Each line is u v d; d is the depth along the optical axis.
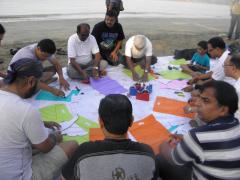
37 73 2.41
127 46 5.24
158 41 8.79
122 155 1.86
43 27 9.07
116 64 5.62
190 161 2.17
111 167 1.83
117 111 1.93
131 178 1.84
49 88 4.23
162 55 7.68
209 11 15.25
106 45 5.52
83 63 5.10
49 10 11.21
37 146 2.52
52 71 4.86
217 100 2.08
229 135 2.00
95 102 4.29
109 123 1.92
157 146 3.36
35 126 2.40
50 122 3.39
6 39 7.66
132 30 9.72
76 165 1.90
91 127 3.69
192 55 6.29
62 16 10.58
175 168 2.64
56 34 8.47
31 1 12.23
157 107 4.24
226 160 1.98
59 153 2.72
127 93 4.58
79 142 3.37
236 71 3.43
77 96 4.42
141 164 1.89
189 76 5.39
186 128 3.77
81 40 4.87
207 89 2.14
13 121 2.33
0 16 9.80
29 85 2.41
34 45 4.05
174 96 4.61
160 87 4.88
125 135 1.98
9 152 2.38
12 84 2.41
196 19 12.91
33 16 10.21
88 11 11.62
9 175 2.41
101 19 10.63
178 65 5.93
